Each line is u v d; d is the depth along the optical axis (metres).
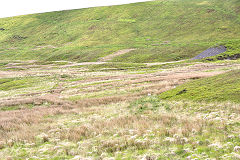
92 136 13.37
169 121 14.85
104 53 125.75
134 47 134.25
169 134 11.94
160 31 168.88
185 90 25.88
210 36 139.25
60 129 15.96
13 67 102.88
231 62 63.81
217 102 18.20
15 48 178.00
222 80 24.83
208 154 8.63
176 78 40.22
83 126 15.66
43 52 156.12
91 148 11.10
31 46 180.75
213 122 13.27
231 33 138.12
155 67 77.81
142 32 173.50
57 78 64.88
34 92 45.06
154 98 26.70
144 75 54.00
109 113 21.41
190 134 11.45
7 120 20.94
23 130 16.39
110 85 43.66
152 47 128.25
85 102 29.91
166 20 186.62
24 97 39.84
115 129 14.45
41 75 72.00
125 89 37.06
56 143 12.68
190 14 186.50
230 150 8.83
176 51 110.62
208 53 90.62
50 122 19.81
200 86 25.53
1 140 13.95
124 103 26.08
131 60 105.88
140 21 197.12
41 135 14.46
